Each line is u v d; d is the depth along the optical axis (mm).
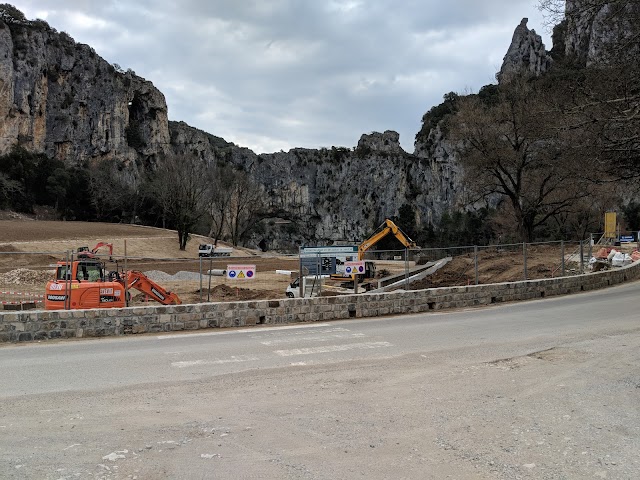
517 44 85812
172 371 8328
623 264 26000
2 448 5020
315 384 7406
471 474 4371
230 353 9797
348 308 14898
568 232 63906
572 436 5188
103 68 137125
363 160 175625
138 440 5230
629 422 5547
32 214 103938
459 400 6461
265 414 6066
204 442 5168
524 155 39969
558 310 14719
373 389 7074
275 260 60594
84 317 12297
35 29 122000
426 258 39125
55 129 124562
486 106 44969
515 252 34375
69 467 4543
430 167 161500
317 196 179125
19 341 11734
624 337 10258
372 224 172000
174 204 76375
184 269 47031
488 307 16422
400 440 5176
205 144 171500
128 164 139125
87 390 7215
